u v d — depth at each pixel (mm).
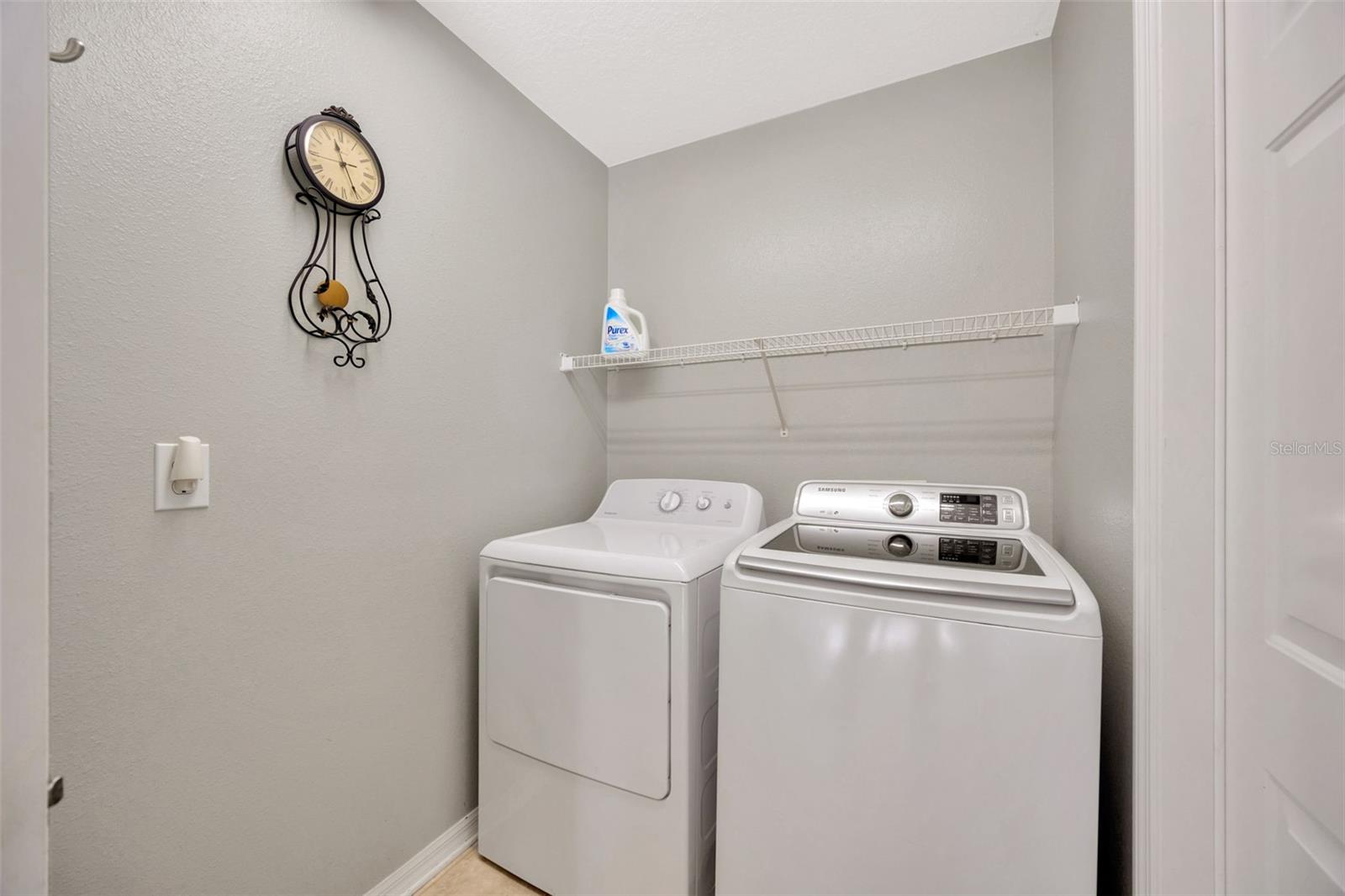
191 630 973
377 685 1318
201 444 973
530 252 1833
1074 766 865
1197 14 807
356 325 1264
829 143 1872
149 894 922
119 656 881
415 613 1416
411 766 1404
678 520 1808
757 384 1991
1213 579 797
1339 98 587
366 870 1289
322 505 1194
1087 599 880
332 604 1215
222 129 1012
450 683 1517
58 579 817
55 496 812
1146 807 852
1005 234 1624
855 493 1506
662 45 1588
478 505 1617
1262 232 727
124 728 889
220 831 1019
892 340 1637
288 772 1132
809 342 1859
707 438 2080
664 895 1226
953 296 1688
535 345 1854
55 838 821
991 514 1355
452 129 1526
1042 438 1584
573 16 1474
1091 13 1170
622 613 1274
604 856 1300
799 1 1434
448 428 1514
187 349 962
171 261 940
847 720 1020
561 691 1354
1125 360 955
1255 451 740
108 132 862
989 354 1647
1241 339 766
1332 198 598
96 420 853
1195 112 805
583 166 2133
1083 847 858
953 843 934
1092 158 1163
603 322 2164
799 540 1363
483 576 1507
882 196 1791
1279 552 696
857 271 1825
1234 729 776
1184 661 809
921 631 967
